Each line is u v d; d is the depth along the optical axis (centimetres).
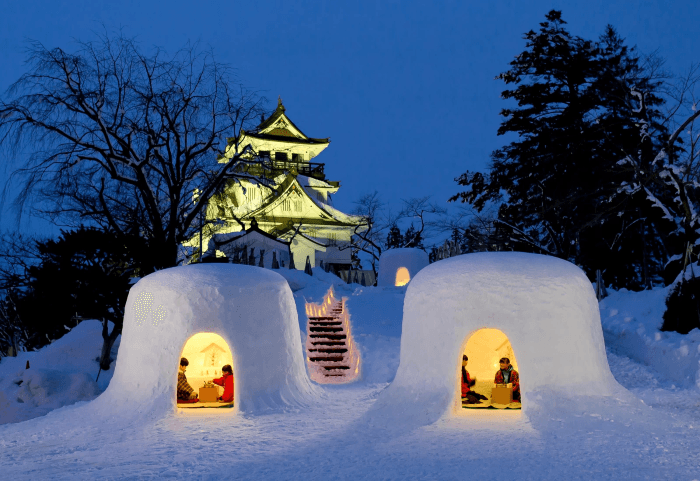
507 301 958
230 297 1084
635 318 1764
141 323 1081
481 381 1237
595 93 2862
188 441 869
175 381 1034
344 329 1800
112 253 1848
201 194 2278
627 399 954
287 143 4741
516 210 3155
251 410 1041
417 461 744
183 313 1058
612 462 718
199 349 1310
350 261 4547
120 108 2056
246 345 1075
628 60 2922
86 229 1852
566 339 958
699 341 1410
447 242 2789
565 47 3045
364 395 1241
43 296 1767
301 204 4466
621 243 2973
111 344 1842
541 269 998
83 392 1591
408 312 1066
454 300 982
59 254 1777
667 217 2083
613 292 2091
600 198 2784
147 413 1005
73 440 920
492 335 1241
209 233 3055
